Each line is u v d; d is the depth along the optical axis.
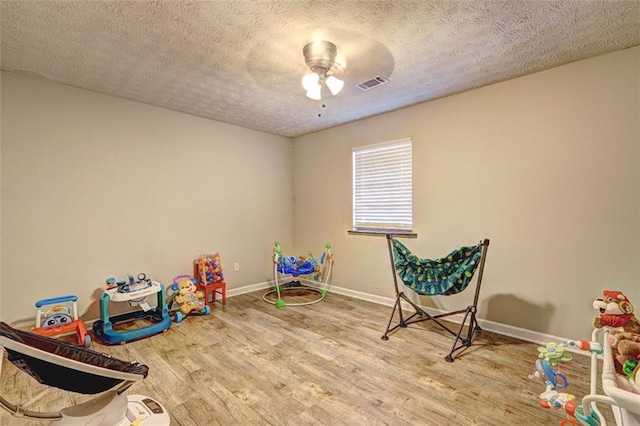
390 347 2.61
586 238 2.40
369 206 3.94
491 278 2.89
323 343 2.70
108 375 1.33
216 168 3.97
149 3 1.67
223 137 4.04
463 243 3.06
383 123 3.70
